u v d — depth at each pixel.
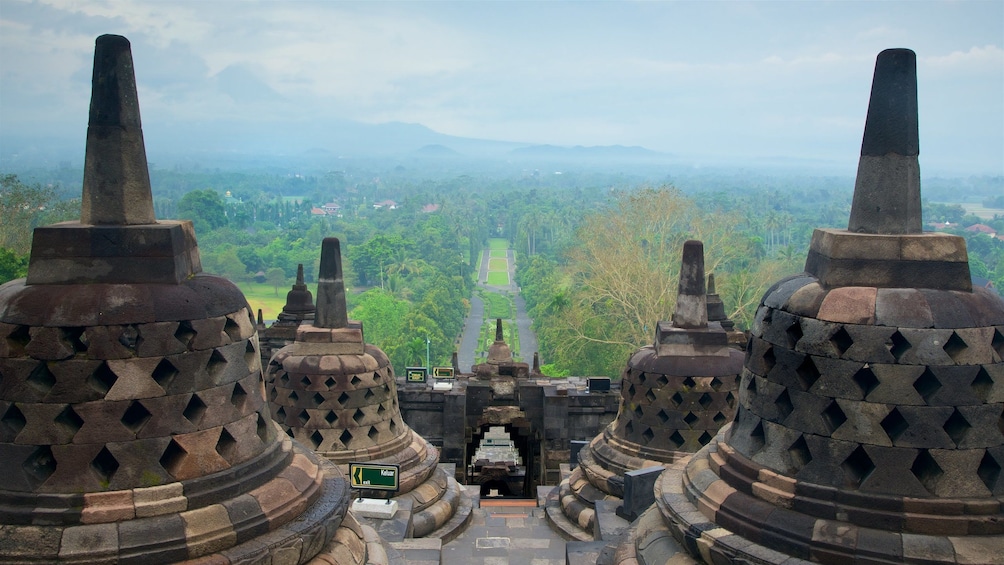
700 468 10.63
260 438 9.90
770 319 10.11
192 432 9.02
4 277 46.91
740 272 68.00
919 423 8.84
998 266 89.38
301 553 9.21
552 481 29.88
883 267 9.37
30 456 8.50
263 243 142.75
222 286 9.82
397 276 113.69
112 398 8.62
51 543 8.20
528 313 108.00
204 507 8.88
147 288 9.02
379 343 74.19
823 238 10.02
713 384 18.69
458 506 21.19
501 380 32.41
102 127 9.21
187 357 9.04
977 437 8.83
